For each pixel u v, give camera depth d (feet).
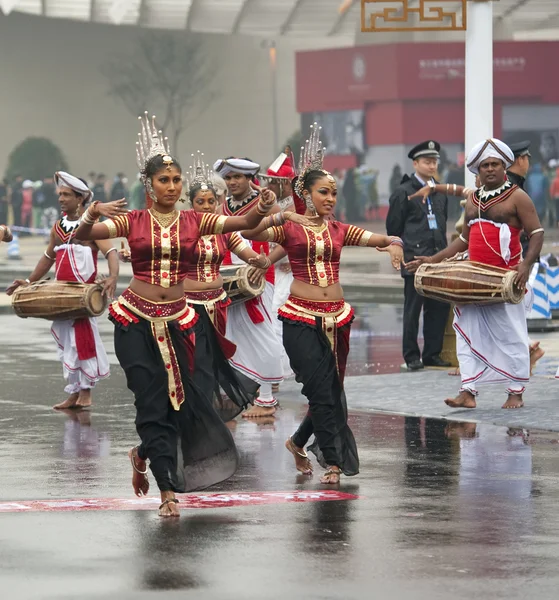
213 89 378.32
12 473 44.93
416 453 48.34
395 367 73.92
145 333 38.78
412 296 71.87
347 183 256.11
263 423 56.39
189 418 39.32
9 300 124.67
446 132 259.19
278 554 33.45
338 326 43.32
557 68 255.29
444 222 71.92
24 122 360.07
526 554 33.40
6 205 243.40
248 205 57.41
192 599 29.55
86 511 38.70
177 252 38.86
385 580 31.04
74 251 60.13
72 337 59.88
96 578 31.19
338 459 42.93
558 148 256.11
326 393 42.91
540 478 43.45
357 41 269.23
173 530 36.14
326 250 43.39
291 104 387.96
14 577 31.32
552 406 58.59
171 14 256.11
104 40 363.35
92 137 365.81
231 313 57.82
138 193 245.04
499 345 57.41
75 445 50.62
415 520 37.35
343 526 36.60
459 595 29.86
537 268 88.58
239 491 42.01
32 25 360.48
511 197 56.75
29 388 67.15
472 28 78.69
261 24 277.85
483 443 50.24
